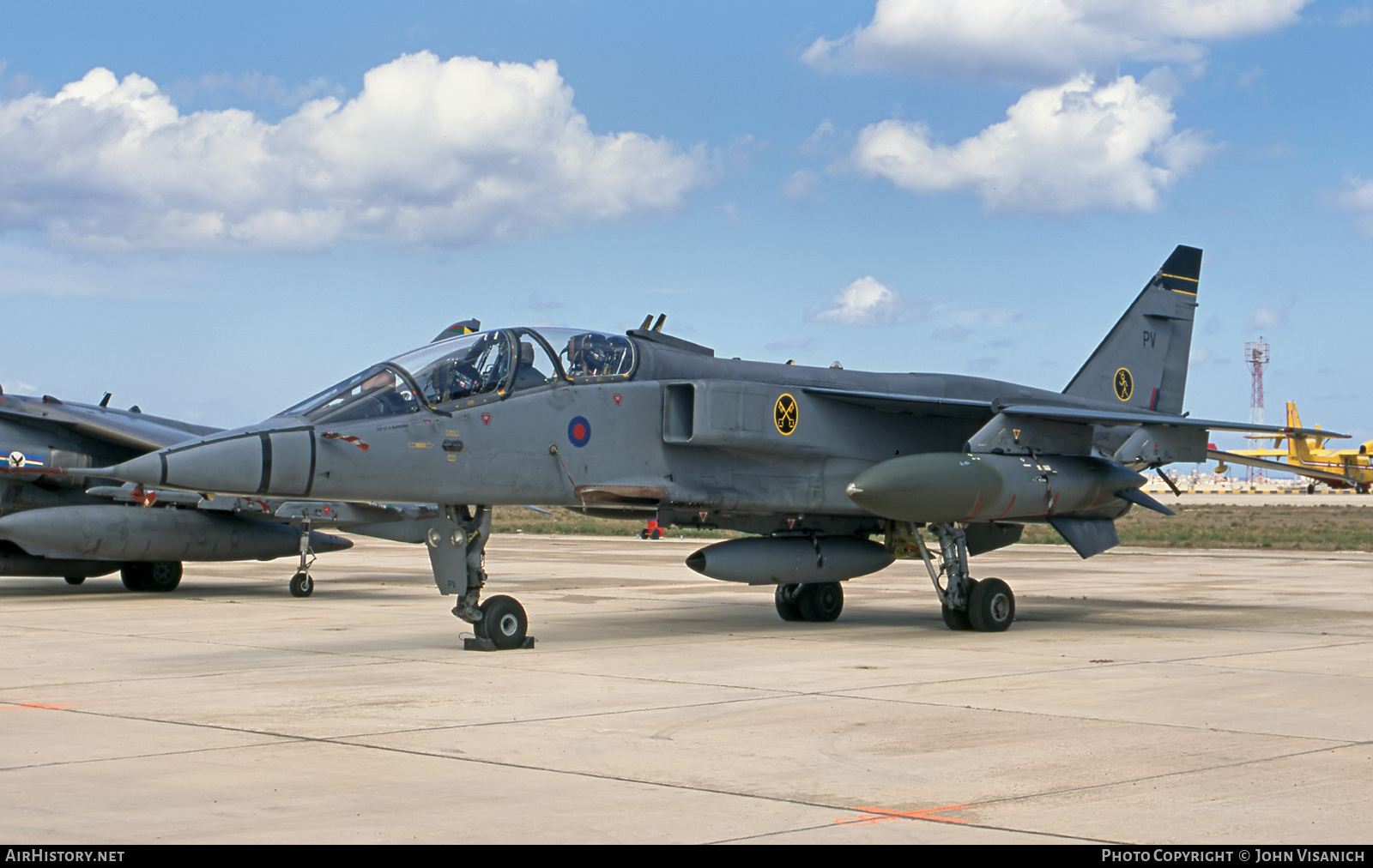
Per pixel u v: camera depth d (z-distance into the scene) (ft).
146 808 19.39
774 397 45.93
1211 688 32.40
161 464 34.71
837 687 32.40
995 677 34.45
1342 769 22.49
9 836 17.71
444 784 21.13
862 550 50.19
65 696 30.94
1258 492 463.42
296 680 33.65
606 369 43.45
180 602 61.11
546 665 36.99
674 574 83.76
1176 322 63.10
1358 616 54.80
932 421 51.34
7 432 62.34
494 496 40.09
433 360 40.04
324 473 36.83
